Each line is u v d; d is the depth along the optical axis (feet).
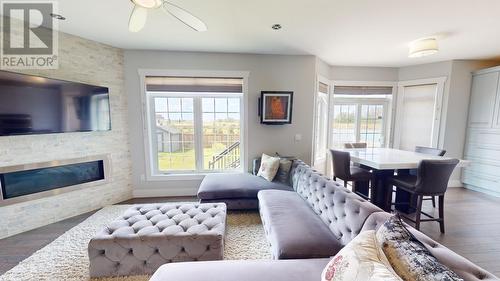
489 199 12.05
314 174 8.16
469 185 13.91
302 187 8.82
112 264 5.87
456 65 13.52
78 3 7.04
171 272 4.34
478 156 13.32
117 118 11.34
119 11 7.56
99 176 10.77
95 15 7.85
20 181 8.45
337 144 16.33
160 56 11.57
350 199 5.65
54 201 9.33
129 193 12.11
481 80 13.08
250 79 12.18
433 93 14.34
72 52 9.62
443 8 7.20
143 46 11.00
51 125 8.66
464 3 6.86
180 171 12.84
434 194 8.30
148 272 5.98
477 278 2.84
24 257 6.90
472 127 13.62
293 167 10.48
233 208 9.87
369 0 6.77
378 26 8.64
